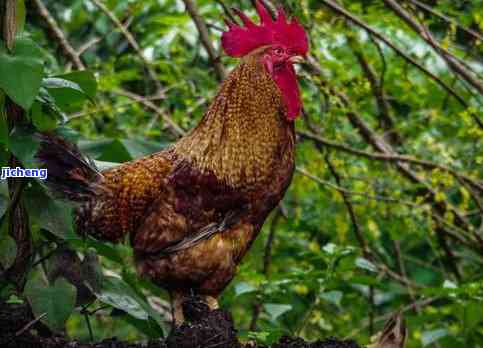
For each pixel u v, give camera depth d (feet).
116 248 22.94
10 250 18.54
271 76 19.49
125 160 22.82
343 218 31.37
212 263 18.76
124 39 32.17
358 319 32.78
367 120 32.24
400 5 28.40
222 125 19.27
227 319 17.63
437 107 31.81
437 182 30.17
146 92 30.96
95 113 29.04
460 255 33.83
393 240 31.96
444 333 26.71
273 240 32.37
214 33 31.53
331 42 29.14
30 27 28.40
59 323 18.02
